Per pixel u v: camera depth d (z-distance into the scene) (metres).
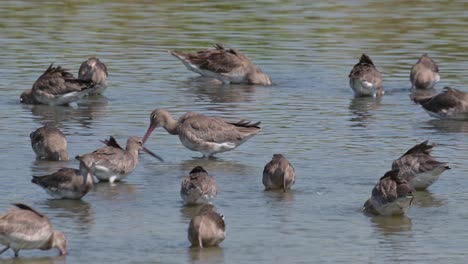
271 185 19.95
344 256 16.44
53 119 25.83
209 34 35.16
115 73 30.70
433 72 29.67
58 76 27.44
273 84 30.19
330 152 22.70
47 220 16.16
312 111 26.91
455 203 19.34
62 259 16.12
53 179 19.11
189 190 18.70
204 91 29.44
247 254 16.47
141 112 26.58
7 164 21.50
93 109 26.91
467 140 24.16
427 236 17.48
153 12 38.59
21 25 36.03
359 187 20.14
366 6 39.97
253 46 33.84
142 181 20.61
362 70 28.81
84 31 35.38
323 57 32.72
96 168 20.17
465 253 16.62
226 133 22.33
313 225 17.94
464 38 34.88
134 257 16.27
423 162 19.89
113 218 18.17
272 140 23.80
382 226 17.98
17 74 29.97
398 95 29.17
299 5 40.03
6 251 16.61
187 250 16.62
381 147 23.22
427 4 40.41
